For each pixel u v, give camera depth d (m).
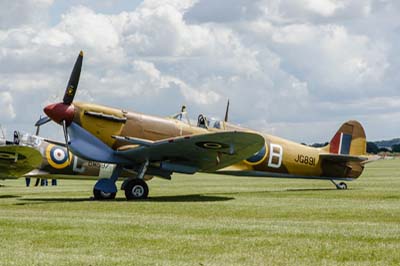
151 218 17.83
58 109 26.08
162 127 27.52
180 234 14.20
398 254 11.56
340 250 12.00
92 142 26.36
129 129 26.86
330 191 30.92
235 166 30.64
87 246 12.62
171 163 27.38
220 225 15.83
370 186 35.75
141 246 12.60
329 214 18.83
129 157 26.75
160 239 13.45
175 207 21.52
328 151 34.44
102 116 26.39
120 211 20.34
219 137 24.48
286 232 14.41
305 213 19.16
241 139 24.64
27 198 27.92
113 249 12.27
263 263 10.88
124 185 26.22
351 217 18.00
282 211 19.80
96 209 21.11
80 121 26.25
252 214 19.00
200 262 10.96
